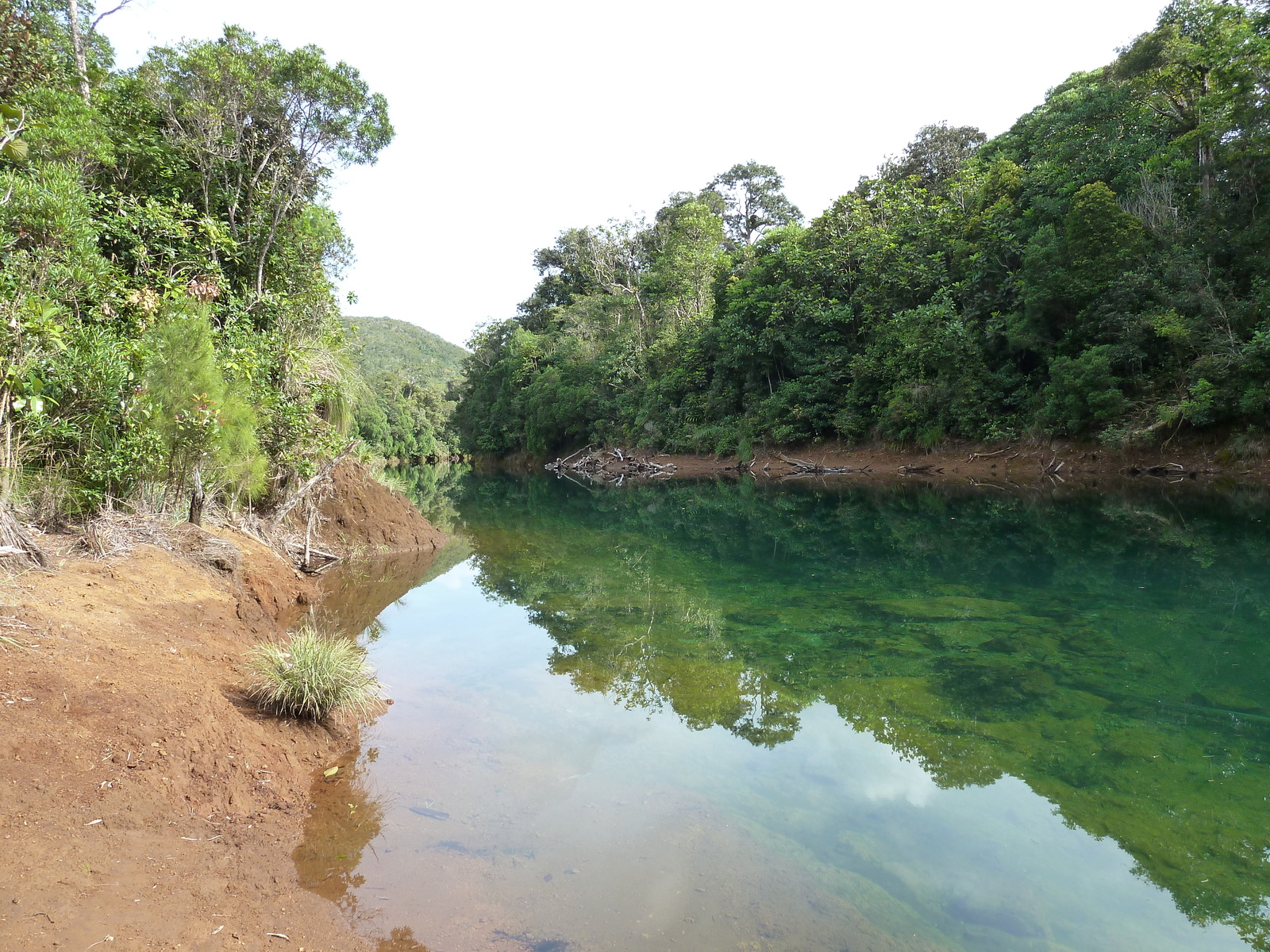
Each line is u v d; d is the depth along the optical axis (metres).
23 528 5.23
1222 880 3.16
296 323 11.34
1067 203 21.91
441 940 2.65
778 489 23.97
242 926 2.55
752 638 7.16
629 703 5.39
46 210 6.23
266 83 10.51
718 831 3.58
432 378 127.44
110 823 2.82
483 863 3.22
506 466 53.22
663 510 19.95
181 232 8.92
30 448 5.75
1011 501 16.66
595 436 43.81
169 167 10.07
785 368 32.62
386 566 10.84
